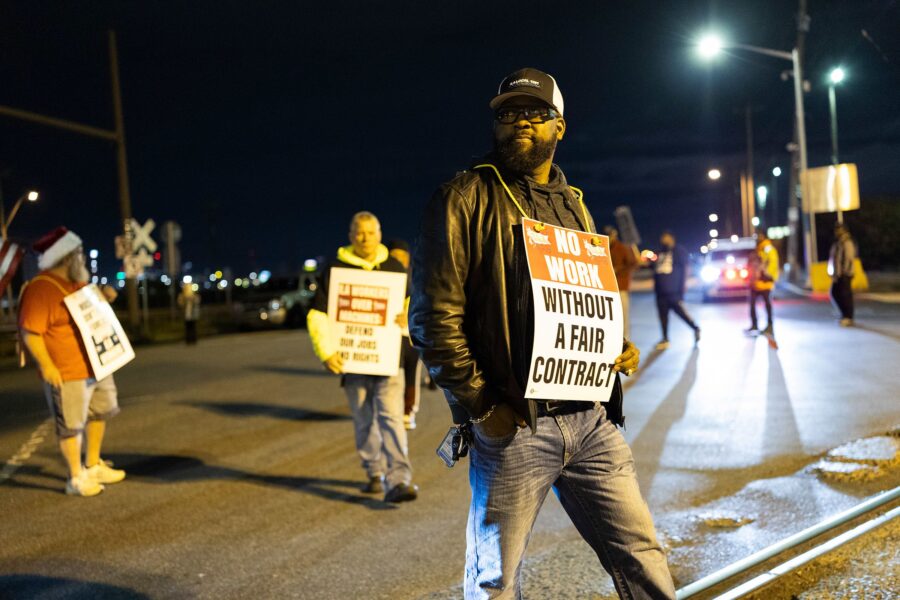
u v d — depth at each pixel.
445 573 4.55
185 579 4.61
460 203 2.58
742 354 12.98
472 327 2.63
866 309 20.27
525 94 2.65
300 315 29.20
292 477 6.79
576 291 2.67
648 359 12.98
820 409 8.35
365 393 6.09
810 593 3.63
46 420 10.15
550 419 2.64
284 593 4.36
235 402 10.77
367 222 5.95
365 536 5.23
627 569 2.71
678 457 6.77
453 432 2.70
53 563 4.93
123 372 14.86
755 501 5.45
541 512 5.56
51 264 6.30
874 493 5.41
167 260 26.17
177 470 7.17
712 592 3.91
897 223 42.62
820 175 28.28
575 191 2.96
